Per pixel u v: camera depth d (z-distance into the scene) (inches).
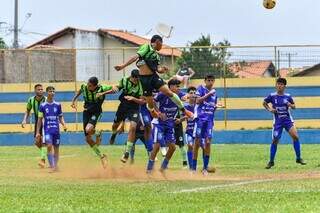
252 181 878.4
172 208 566.9
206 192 708.7
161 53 2406.5
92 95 1084.5
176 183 844.6
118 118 1142.3
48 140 1160.2
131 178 944.3
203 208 565.0
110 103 2466.8
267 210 548.7
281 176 976.9
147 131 1103.0
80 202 618.2
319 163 1283.2
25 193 709.3
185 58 2422.5
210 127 1055.0
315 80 2436.0
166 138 976.9
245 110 2437.3
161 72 964.0
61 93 2532.0
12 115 2586.1
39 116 1200.2
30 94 2593.5
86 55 2571.4
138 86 1099.9
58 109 1183.6
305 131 2182.6
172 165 1246.3
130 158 1130.0
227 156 1519.4
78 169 1108.5
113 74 2568.9
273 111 1202.0
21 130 2568.9
